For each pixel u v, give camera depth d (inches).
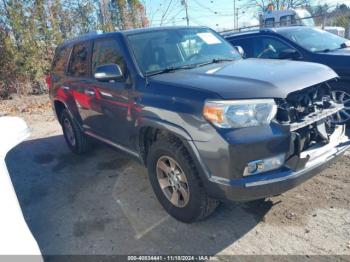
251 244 111.5
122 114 142.6
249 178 99.6
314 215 122.4
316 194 135.7
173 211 128.4
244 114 98.4
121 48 145.3
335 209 124.6
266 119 99.5
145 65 137.5
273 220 122.4
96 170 186.9
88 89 167.9
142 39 148.7
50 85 221.6
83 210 145.6
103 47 160.1
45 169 198.7
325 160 111.0
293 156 102.3
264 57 239.9
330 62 202.5
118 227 129.7
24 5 471.2
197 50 156.8
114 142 161.8
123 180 169.8
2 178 88.4
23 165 209.2
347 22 697.0
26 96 470.6
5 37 460.1
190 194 116.5
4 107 407.8
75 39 198.2
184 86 112.7
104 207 145.8
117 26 710.5
